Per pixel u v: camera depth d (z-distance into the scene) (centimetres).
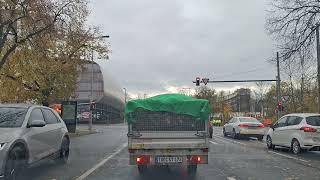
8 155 974
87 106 8075
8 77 3297
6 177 968
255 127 2897
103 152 1909
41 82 3491
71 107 3703
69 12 2967
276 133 2039
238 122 2978
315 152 1964
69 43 3388
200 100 1138
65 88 3688
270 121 5312
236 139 2972
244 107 10900
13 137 1016
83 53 3694
